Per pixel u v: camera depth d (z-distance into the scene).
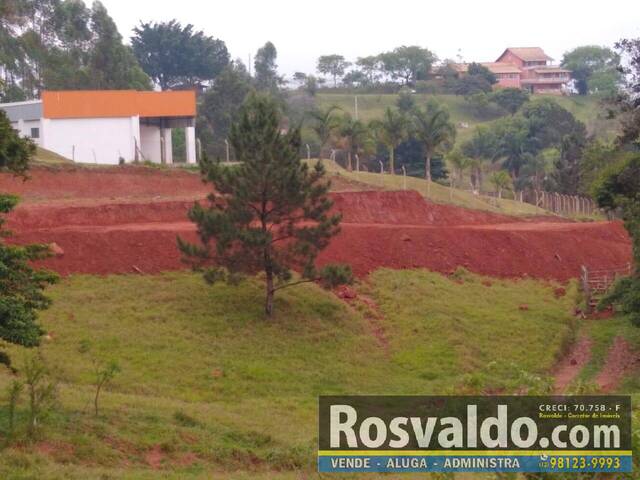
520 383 13.27
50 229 33.47
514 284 36.41
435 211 47.06
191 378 25.50
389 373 27.81
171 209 39.38
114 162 55.53
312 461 18.69
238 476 17.02
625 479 12.32
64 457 16.69
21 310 17.27
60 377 23.64
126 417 19.89
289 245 29.34
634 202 32.47
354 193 44.59
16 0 76.31
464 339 30.22
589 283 37.28
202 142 77.12
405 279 34.16
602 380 28.58
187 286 30.84
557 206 71.25
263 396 25.27
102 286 30.06
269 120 29.55
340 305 31.33
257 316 29.48
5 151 23.94
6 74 78.25
